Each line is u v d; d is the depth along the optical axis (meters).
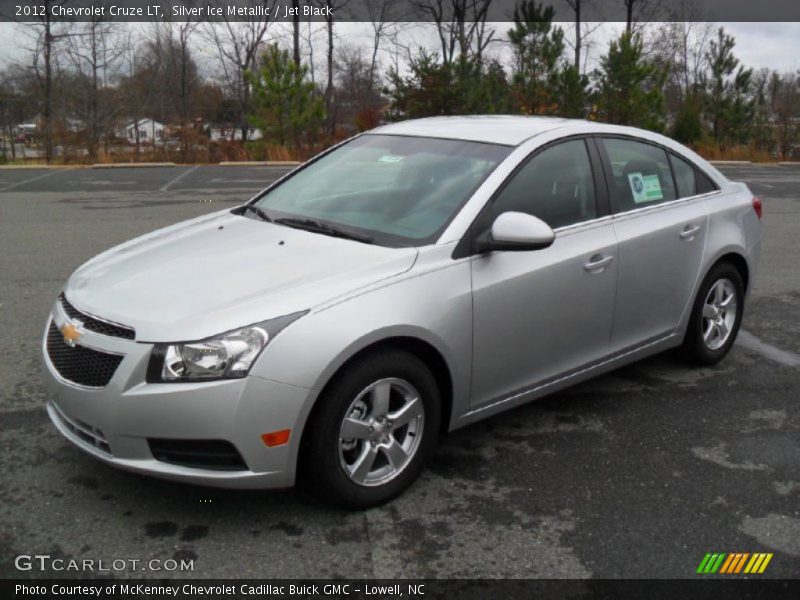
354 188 4.41
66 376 3.43
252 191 15.40
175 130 25.09
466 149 4.37
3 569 3.10
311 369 3.22
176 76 36.03
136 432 3.19
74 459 3.95
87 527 3.39
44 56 28.56
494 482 3.86
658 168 4.99
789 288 7.87
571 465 4.05
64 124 26.45
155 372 3.17
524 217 3.74
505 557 3.26
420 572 3.15
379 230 3.95
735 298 5.47
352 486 3.47
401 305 3.49
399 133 4.86
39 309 6.48
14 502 3.56
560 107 25.55
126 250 4.20
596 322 4.42
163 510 3.53
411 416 3.63
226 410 3.13
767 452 4.25
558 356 4.28
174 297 3.41
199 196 14.44
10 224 10.73
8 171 20.39
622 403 4.85
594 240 4.35
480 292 3.79
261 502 3.61
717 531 3.49
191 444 3.18
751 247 5.52
